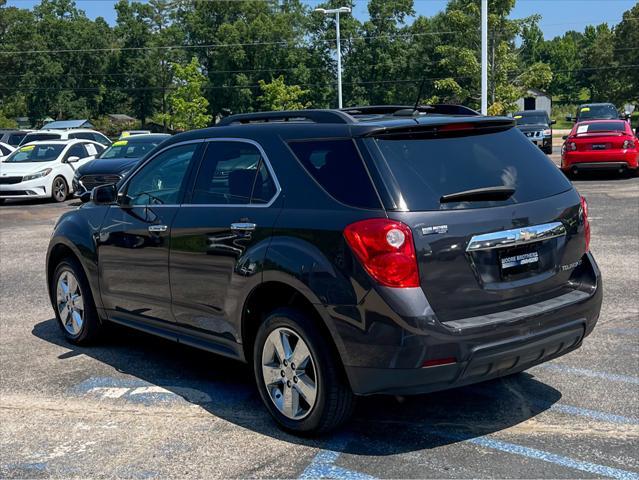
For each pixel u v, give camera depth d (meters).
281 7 89.38
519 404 4.93
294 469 4.07
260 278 4.51
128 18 89.56
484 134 4.65
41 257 11.35
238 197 4.87
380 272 3.96
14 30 88.44
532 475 3.92
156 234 5.41
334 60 83.06
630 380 5.30
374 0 82.38
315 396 4.30
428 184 4.16
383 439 4.43
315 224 4.27
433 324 3.93
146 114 91.31
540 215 4.42
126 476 4.05
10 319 7.56
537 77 41.09
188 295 5.18
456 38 42.97
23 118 88.81
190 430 4.65
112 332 6.78
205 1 86.75
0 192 20.05
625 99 99.75
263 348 4.60
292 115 4.90
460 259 4.09
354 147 4.29
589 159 18.78
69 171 20.98
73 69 90.00
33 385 5.54
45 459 4.29
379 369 3.99
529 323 4.19
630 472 3.93
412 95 83.00
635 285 8.07
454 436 4.44
